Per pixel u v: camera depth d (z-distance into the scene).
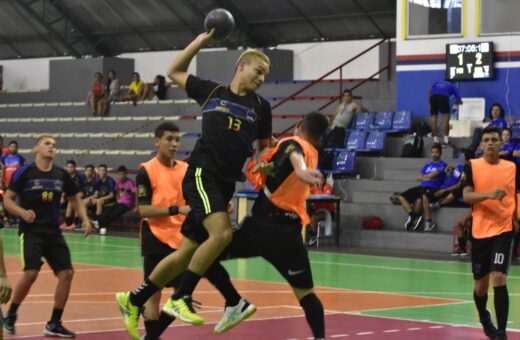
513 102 24.31
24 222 10.13
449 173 21.17
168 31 34.94
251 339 9.59
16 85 40.47
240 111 7.68
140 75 36.97
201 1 32.09
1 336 6.29
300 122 8.12
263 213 7.94
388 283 14.98
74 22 36.34
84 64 36.72
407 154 23.47
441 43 25.28
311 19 31.33
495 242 9.79
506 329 10.54
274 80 32.41
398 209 21.88
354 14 30.16
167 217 8.96
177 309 7.56
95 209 25.27
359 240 21.69
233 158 7.63
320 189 22.08
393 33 30.58
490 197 9.57
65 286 9.88
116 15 35.12
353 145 24.39
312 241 21.33
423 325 10.69
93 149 32.03
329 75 31.81
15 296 10.08
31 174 10.13
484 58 24.53
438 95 23.55
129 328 8.09
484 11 24.73
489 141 9.84
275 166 7.83
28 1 35.81
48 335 9.78
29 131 35.00
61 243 10.16
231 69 32.50
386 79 28.45
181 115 32.19
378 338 9.71
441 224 20.98
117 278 15.32
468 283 15.05
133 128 32.22
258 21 32.41
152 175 9.02
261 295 13.35
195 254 7.50
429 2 25.39
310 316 8.01
